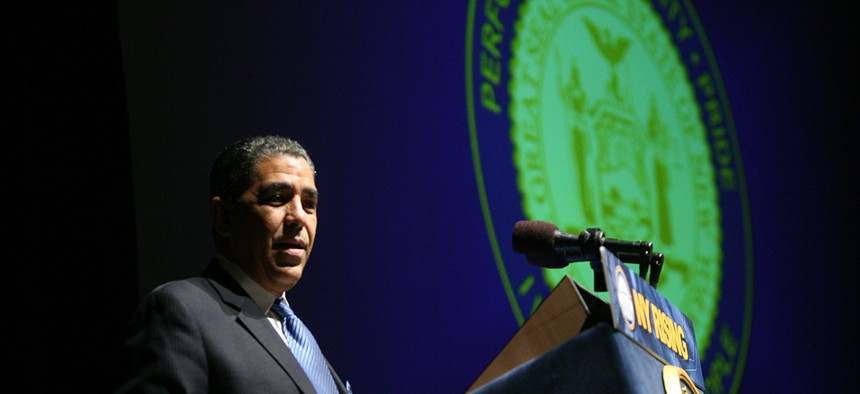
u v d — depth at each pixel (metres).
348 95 6.48
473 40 7.45
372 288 6.36
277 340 3.75
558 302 3.07
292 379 3.66
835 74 11.87
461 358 6.78
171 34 5.60
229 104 5.81
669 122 9.30
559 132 8.01
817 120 11.45
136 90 5.39
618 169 8.52
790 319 10.39
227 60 5.84
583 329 3.06
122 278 5.39
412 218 6.70
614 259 3.04
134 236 5.43
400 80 6.84
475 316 6.94
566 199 7.90
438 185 6.92
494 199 7.30
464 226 7.03
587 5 8.64
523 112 7.73
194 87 5.65
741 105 10.38
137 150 5.36
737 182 10.06
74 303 5.26
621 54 8.89
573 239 3.77
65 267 5.25
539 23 8.07
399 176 6.69
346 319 6.18
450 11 7.32
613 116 8.61
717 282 9.45
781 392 10.00
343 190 6.33
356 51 6.60
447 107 7.13
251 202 3.94
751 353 9.72
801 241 10.79
